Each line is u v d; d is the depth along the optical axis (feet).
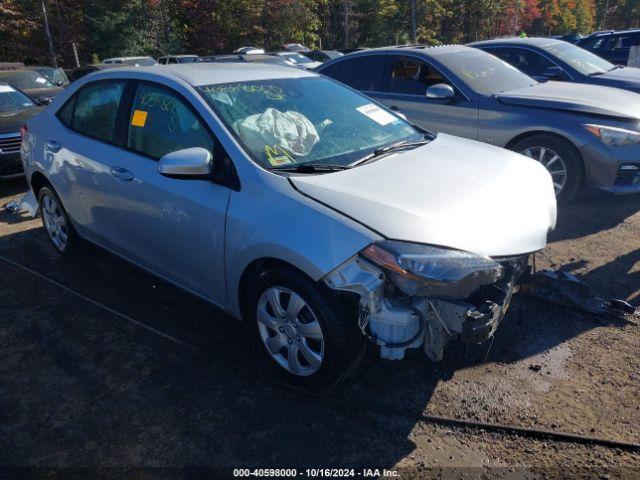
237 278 9.65
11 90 27.50
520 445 8.19
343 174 9.52
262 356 9.93
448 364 10.03
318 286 8.48
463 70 19.76
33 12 96.73
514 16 178.81
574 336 10.82
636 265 13.76
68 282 13.97
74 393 9.68
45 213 15.53
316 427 8.69
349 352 8.65
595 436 8.27
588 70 24.03
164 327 11.71
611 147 16.56
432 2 150.82
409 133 12.31
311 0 139.44
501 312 8.66
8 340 11.42
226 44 124.98
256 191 9.23
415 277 7.70
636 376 9.56
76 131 13.46
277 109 11.10
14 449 8.41
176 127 10.82
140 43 109.19
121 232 12.32
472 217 8.64
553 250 14.80
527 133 17.87
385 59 21.45
